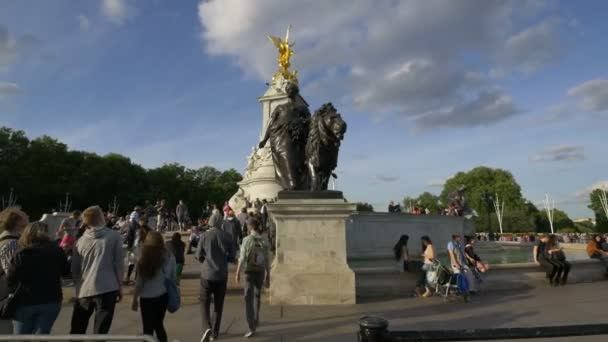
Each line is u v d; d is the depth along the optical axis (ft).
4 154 262.47
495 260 80.79
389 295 41.22
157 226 116.88
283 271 36.55
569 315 32.68
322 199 37.45
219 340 26.04
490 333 12.28
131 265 46.75
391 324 29.81
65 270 20.45
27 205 254.88
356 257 88.53
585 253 105.29
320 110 38.70
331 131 37.81
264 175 150.61
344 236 37.29
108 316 20.48
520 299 40.24
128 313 34.86
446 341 12.12
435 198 440.86
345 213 37.17
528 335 12.35
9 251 20.59
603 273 54.70
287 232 37.11
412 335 11.96
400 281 41.98
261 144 41.93
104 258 20.95
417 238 98.12
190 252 80.94
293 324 29.84
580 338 25.57
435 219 102.47
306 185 39.34
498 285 46.21
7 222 21.80
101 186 278.67
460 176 388.57
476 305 37.06
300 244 37.01
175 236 44.52
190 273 48.65
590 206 385.29
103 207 284.41
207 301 25.85
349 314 32.96
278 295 36.19
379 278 41.60
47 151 272.31
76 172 272.51
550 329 12.47
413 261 43.70
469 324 29.84
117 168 290.56
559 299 40.06
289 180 39.40
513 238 218.18
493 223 346.74
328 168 38.52
